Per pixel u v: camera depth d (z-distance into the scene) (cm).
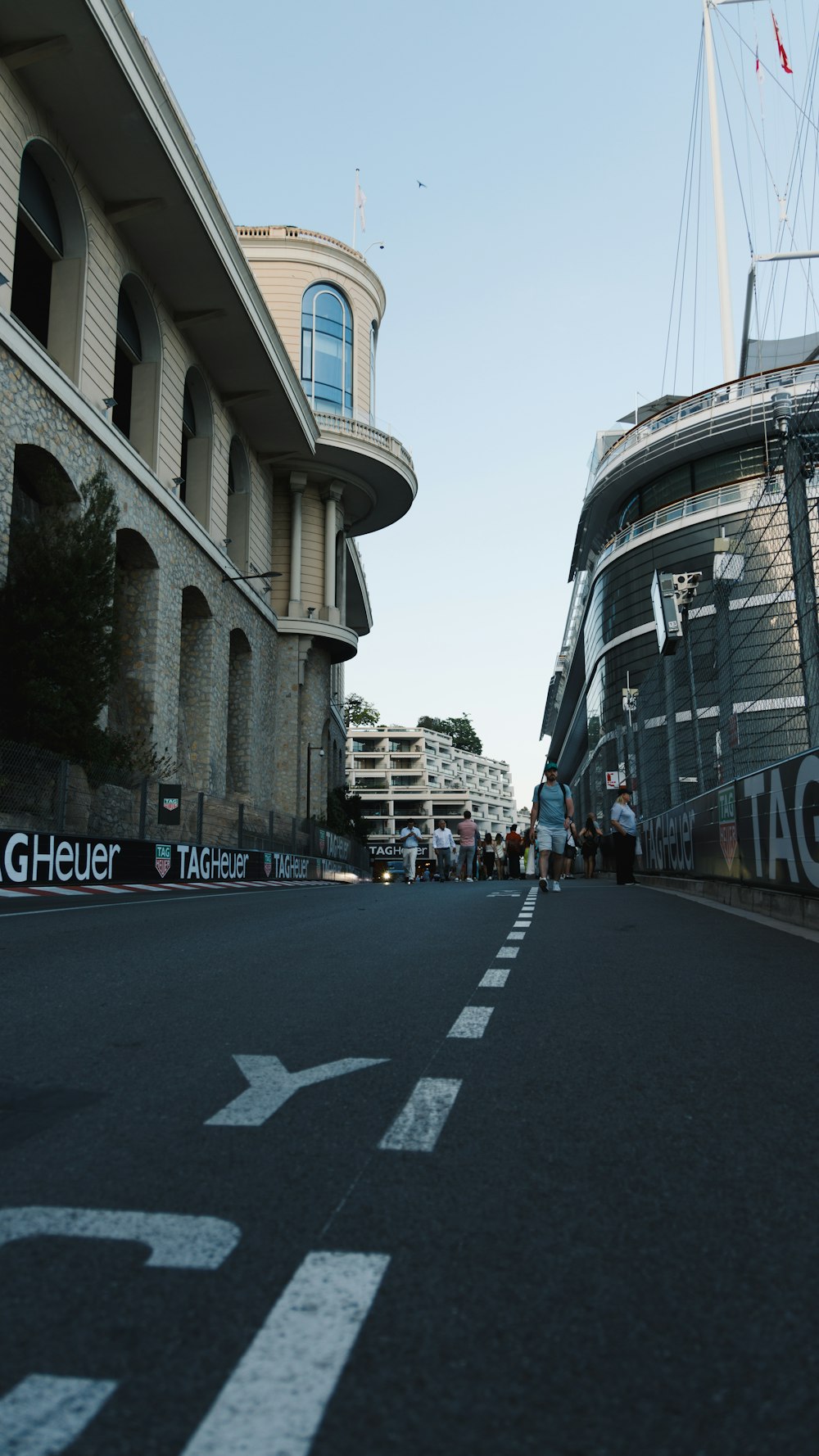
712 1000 489
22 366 1873
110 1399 145
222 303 2812
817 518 905
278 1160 254
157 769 2388
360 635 6794
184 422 3133
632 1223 214
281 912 1113
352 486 4247
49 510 2027
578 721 10281
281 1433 137
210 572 3077
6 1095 317
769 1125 284
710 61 6419
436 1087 326
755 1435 137
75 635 1739
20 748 1471
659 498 6925
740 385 6347
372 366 4491
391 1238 205
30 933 852
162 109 2158
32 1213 218
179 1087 326
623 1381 151
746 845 1084
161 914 1088
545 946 732
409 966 620
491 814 16575
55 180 2167
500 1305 176
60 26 1889
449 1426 139
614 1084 330
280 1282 184
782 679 988
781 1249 200
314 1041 398
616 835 1994
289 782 3875
